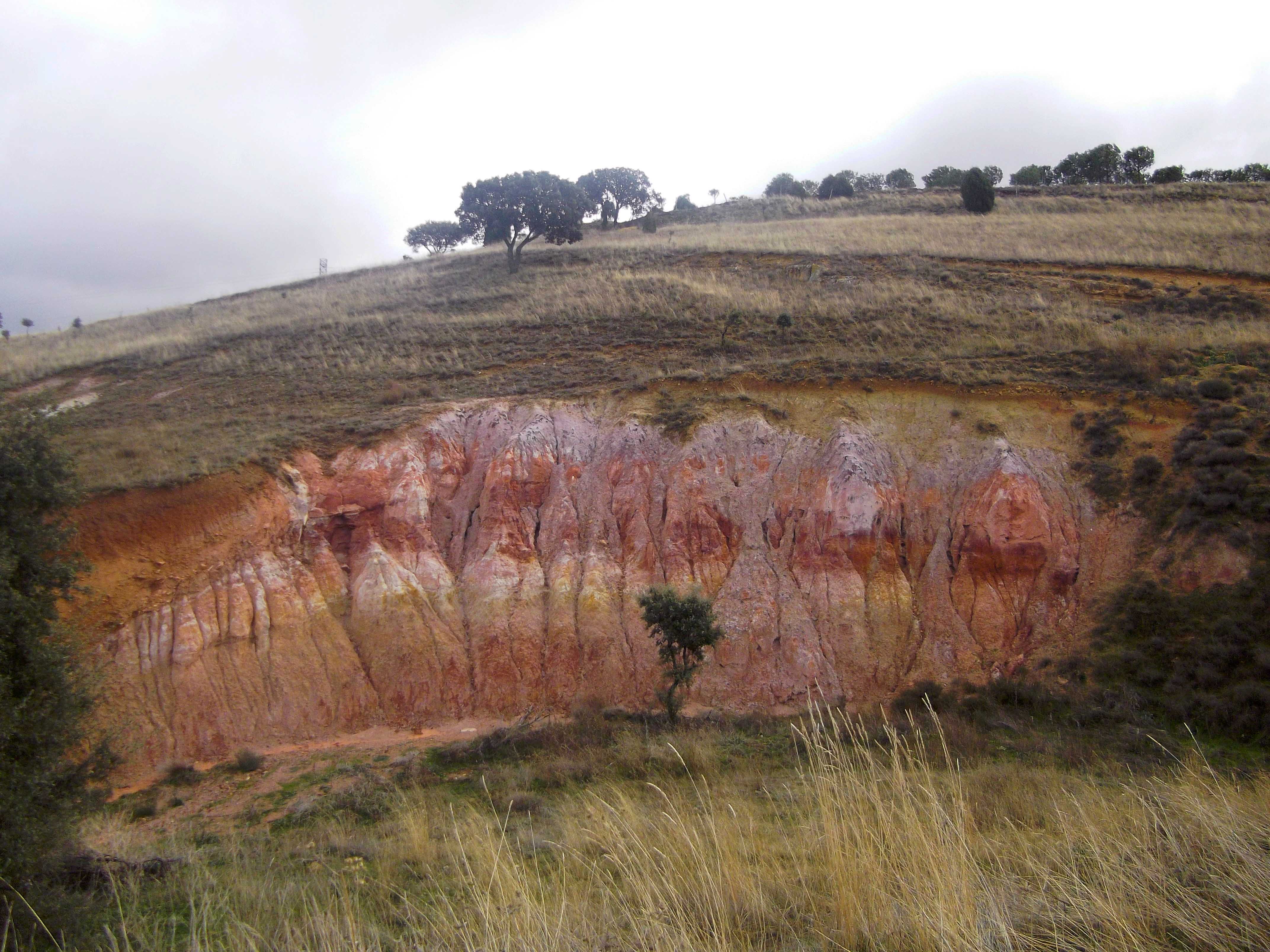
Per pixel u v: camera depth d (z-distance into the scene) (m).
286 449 24.67
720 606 21.89
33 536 10.68
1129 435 22.73
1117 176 76.81
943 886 5.54
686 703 20.27
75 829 9.91
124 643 19.31
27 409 11.44
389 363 35.34
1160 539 20.09
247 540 21.97
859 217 64.19
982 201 59.84
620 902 6.79
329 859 11.22
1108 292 37.00
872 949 5.51
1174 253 41.16
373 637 21.38
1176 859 6.43
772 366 27.94
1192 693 16.39
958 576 21.42
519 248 54.56
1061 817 8.27
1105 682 17.88
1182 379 24.02
